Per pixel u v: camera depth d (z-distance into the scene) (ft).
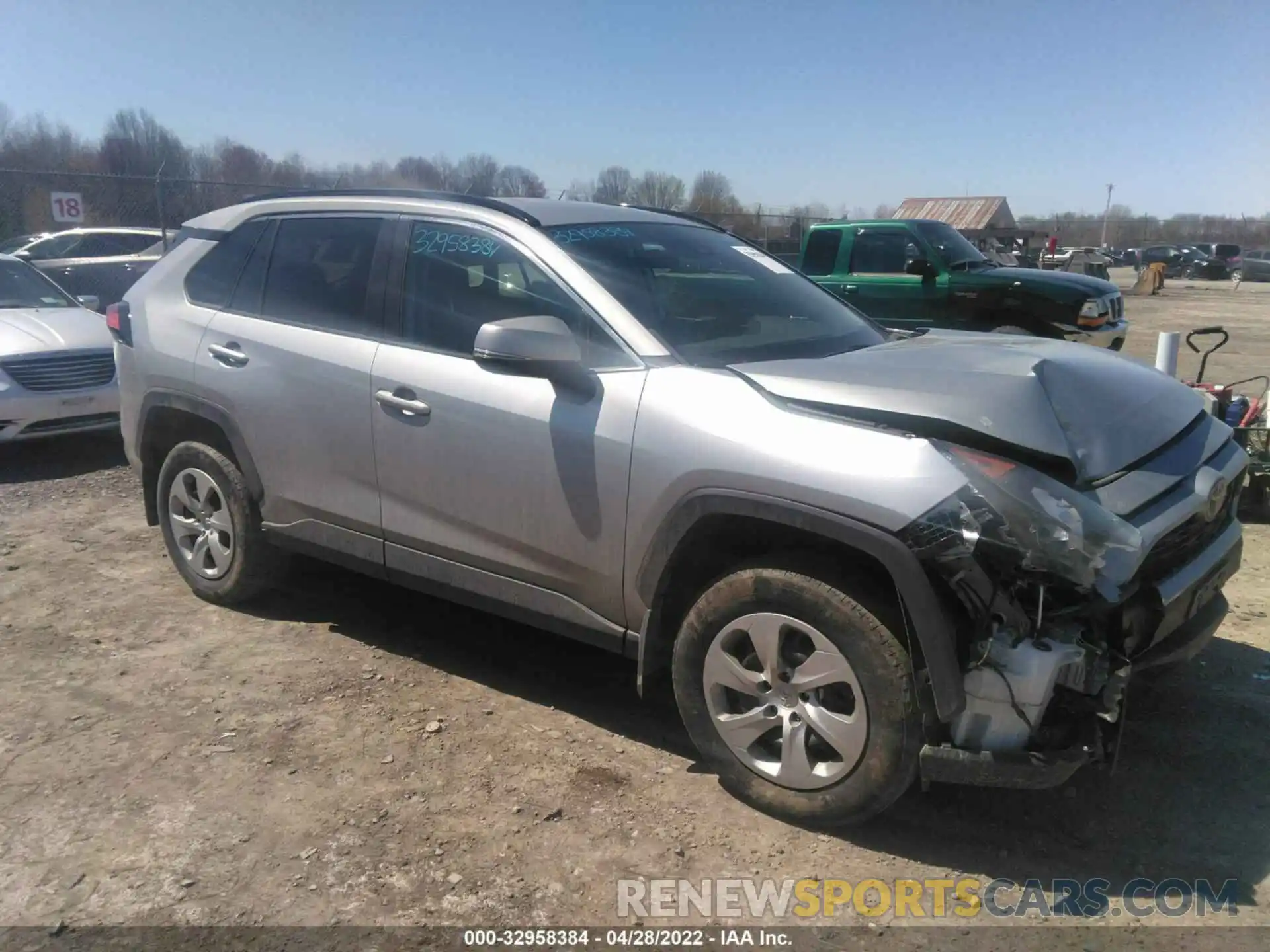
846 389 9.38
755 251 14.35
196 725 11.64
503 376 11.16
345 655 13.61
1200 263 142.92
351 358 12.46
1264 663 13.44
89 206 49.60
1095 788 10.53
